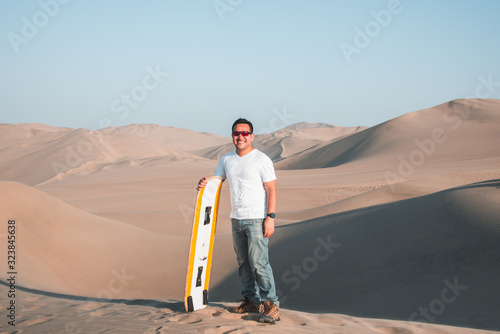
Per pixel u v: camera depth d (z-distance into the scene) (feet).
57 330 13.03
